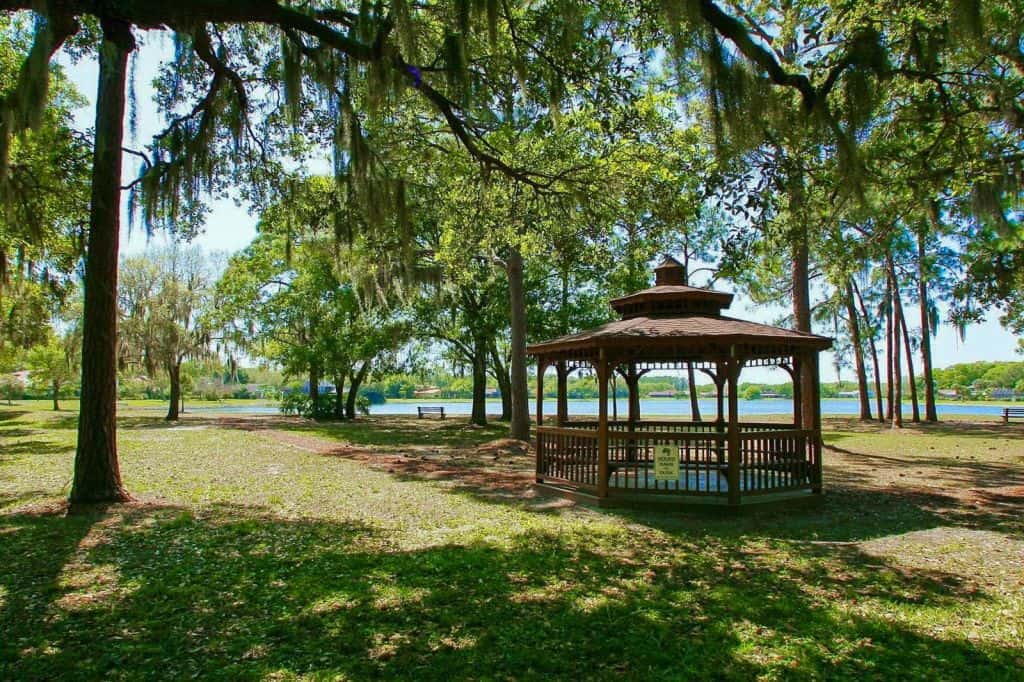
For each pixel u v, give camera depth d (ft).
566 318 73.26
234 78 24.84
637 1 20.10
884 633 13.43
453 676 11.36
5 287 40.45
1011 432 73.61
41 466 39.42
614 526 23.98
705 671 11.61
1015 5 21.52
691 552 20.21
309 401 100.42
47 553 19.22
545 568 18.16
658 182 28.71
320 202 33.55
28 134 26.78
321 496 29.78
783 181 23.79
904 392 211.61
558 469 31.07
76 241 35.37
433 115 28.58
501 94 22.54
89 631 13.38
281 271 88.17
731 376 26.50
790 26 28.45
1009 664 11.93
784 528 23.89
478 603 15.17
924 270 78.59
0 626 13.61
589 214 28.50
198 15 15.93
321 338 86.74
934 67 21.50
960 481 36.35
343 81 20.54
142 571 17.56
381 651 12.44
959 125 25.86
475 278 72.13
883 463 45.47
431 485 33.55
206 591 15.93
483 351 83.61
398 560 18.84
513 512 26.53
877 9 22.45
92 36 25.77
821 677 11.38
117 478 26.96
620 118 23.73
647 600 15.48
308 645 12.73
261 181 32.91
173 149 24.16
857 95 17.35
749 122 16.17
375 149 28.12
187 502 27.50
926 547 21.03
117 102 25.07
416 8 19.85
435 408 106.83
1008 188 25.95
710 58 15.71
